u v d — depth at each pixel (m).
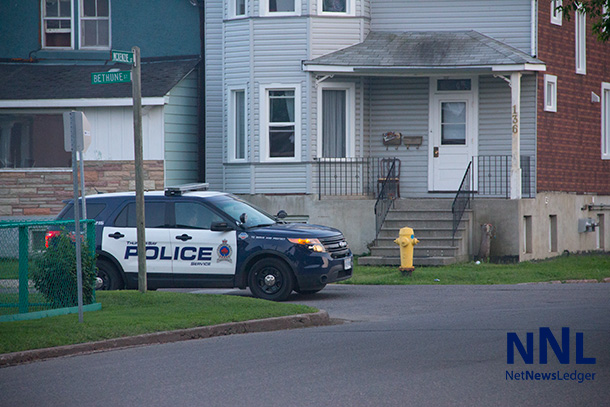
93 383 13.80
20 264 19.92
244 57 38.00
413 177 38.94
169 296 22.34
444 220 34.50
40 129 39.72
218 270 24.45
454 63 35.62
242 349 16.75
